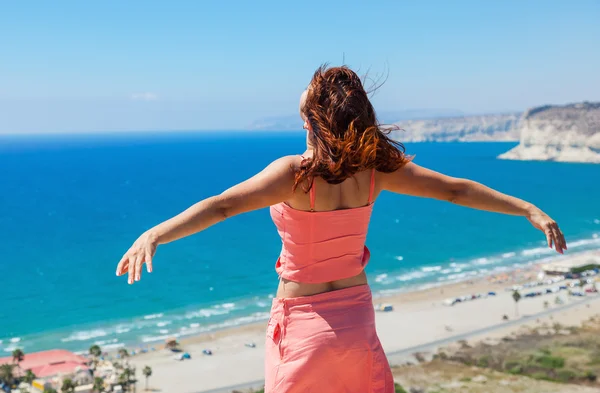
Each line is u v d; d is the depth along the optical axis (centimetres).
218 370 4438
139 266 223
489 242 9612
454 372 3981
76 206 14225
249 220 12131
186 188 17325
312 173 251
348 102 255
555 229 283
